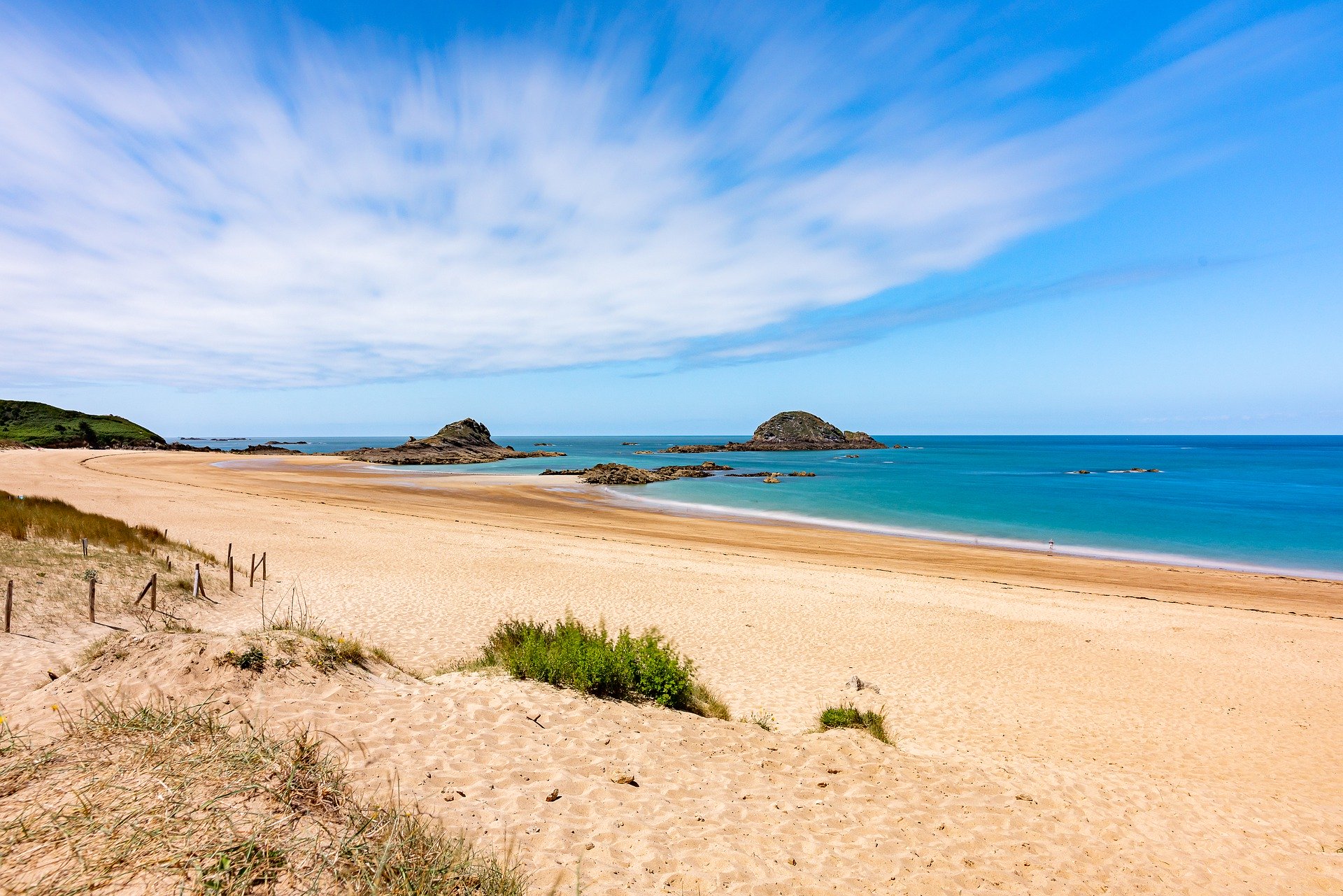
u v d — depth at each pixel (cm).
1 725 471
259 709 570
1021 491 6166
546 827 487
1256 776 895
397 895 334
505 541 2612
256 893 309
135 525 2219
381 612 1454
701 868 464
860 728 852
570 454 13950
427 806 480
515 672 827
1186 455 14725
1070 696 1205
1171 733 1052
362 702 640
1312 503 5200
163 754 444
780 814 566
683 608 1670
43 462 5662
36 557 1338
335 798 428
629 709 762
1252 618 1902
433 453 10212
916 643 1484
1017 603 1950
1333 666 1465
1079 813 663
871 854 520
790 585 2012
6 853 317
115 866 313
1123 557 3117
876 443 18662
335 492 4606
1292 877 588
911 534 3712
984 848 556
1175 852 609
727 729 750
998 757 868
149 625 1129
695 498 5366
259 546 2097
